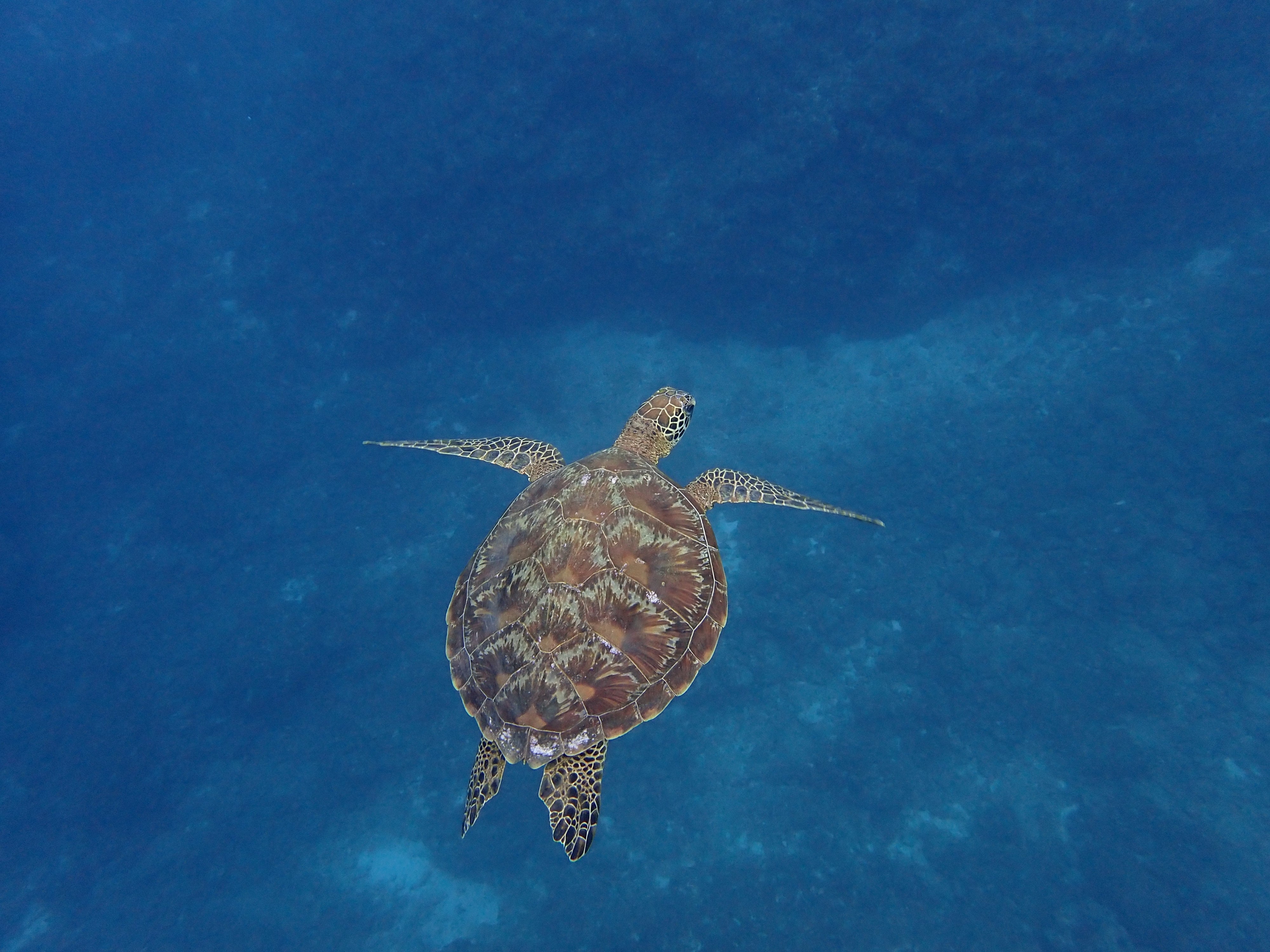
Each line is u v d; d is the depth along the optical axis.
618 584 6.13
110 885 21.08
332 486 29.50
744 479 8.20
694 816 20.33
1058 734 20.06
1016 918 17.70
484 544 7.11
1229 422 24.16
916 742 20.53
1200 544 22.12
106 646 26.06
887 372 29.28
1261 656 20.09
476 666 6.20
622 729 5.81
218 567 27.75
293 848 21.42
